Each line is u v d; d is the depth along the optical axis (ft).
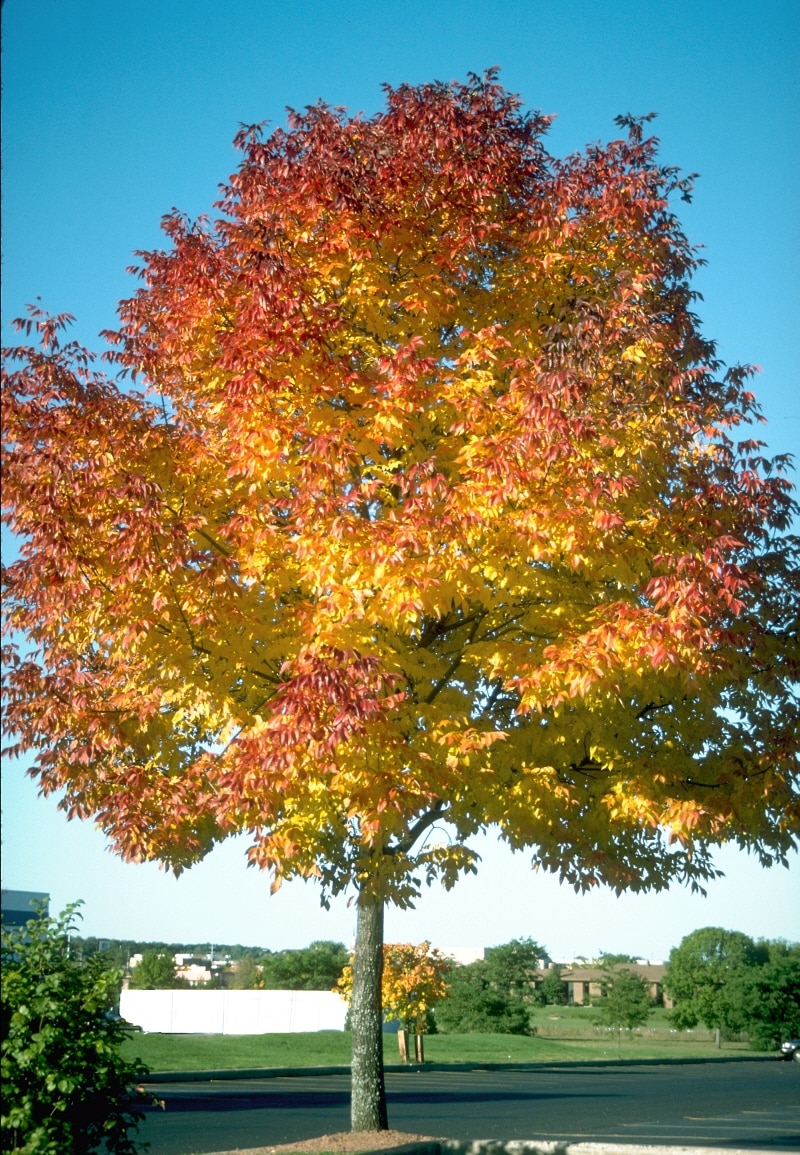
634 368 33.19
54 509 31.14
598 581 33.24
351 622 29.60
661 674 30.76
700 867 36.24
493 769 31.65
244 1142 45.47
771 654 34.96
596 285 36.37
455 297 35.73
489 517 29.30
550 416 29.55
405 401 31.27
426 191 35.50
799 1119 62.03
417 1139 37.11
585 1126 56.08
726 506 34.17
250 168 36.45
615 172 37.86
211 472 33.86
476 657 31.91
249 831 32.40
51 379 34.01
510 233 36.81
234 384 31.22
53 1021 24.59
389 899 32.17
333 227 34.78
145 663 33.09
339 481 31.48
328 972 271.28
